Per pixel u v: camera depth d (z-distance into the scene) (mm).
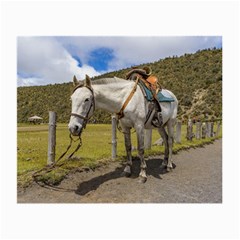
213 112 44281
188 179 6121
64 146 9586
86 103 4762
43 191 4805
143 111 5766
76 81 5004
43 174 5109
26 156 7152
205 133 15938
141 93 5852
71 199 4605
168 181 5863
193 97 55469
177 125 11312
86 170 5895
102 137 13891
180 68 74375
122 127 5902
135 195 4871
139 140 5707
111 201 4578
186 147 10766
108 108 5438
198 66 71062
